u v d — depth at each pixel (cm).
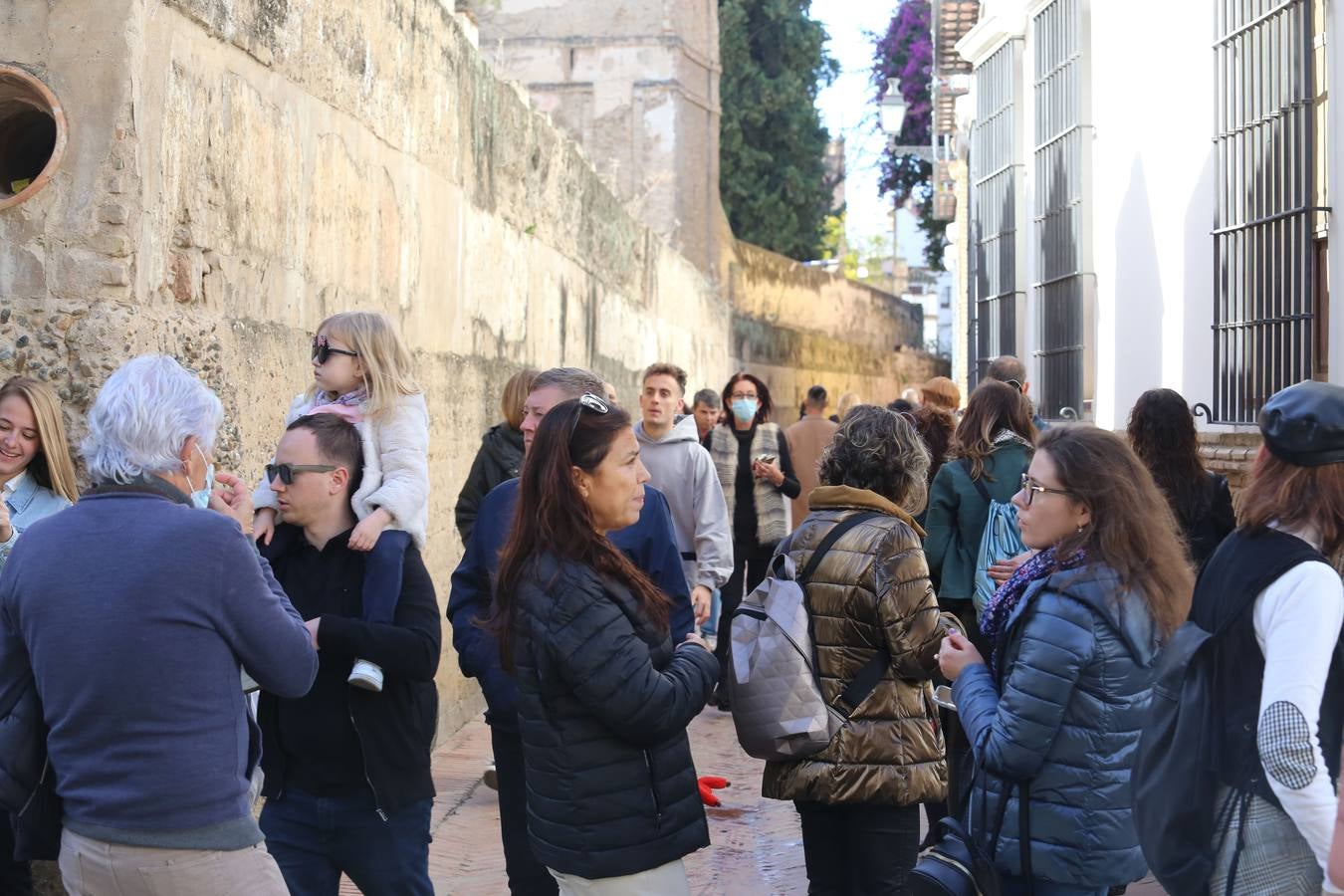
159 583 288
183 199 471
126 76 433
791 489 924
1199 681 276
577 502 335
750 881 568
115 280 432
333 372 409
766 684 401
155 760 286
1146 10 930
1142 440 551
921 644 401
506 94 968
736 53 3556
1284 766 258
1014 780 319
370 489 394
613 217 1485
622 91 2883
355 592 387
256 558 305
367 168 669
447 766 739
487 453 655
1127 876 316
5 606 297
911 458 421
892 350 4231
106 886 289
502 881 549
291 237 568
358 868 378
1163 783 278
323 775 377
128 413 296
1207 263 828
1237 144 785
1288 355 723
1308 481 278
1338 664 272
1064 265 1112
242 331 516
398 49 716
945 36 1608
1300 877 267
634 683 325
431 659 379
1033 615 321
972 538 594
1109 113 1010
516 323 1010
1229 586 277
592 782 330
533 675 332
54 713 289
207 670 292
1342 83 669
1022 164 1238
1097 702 313
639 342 1705
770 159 3588
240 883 295
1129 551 318
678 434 711
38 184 433
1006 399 603
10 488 418
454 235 831
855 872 414
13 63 436
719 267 2964
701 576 691
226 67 505
